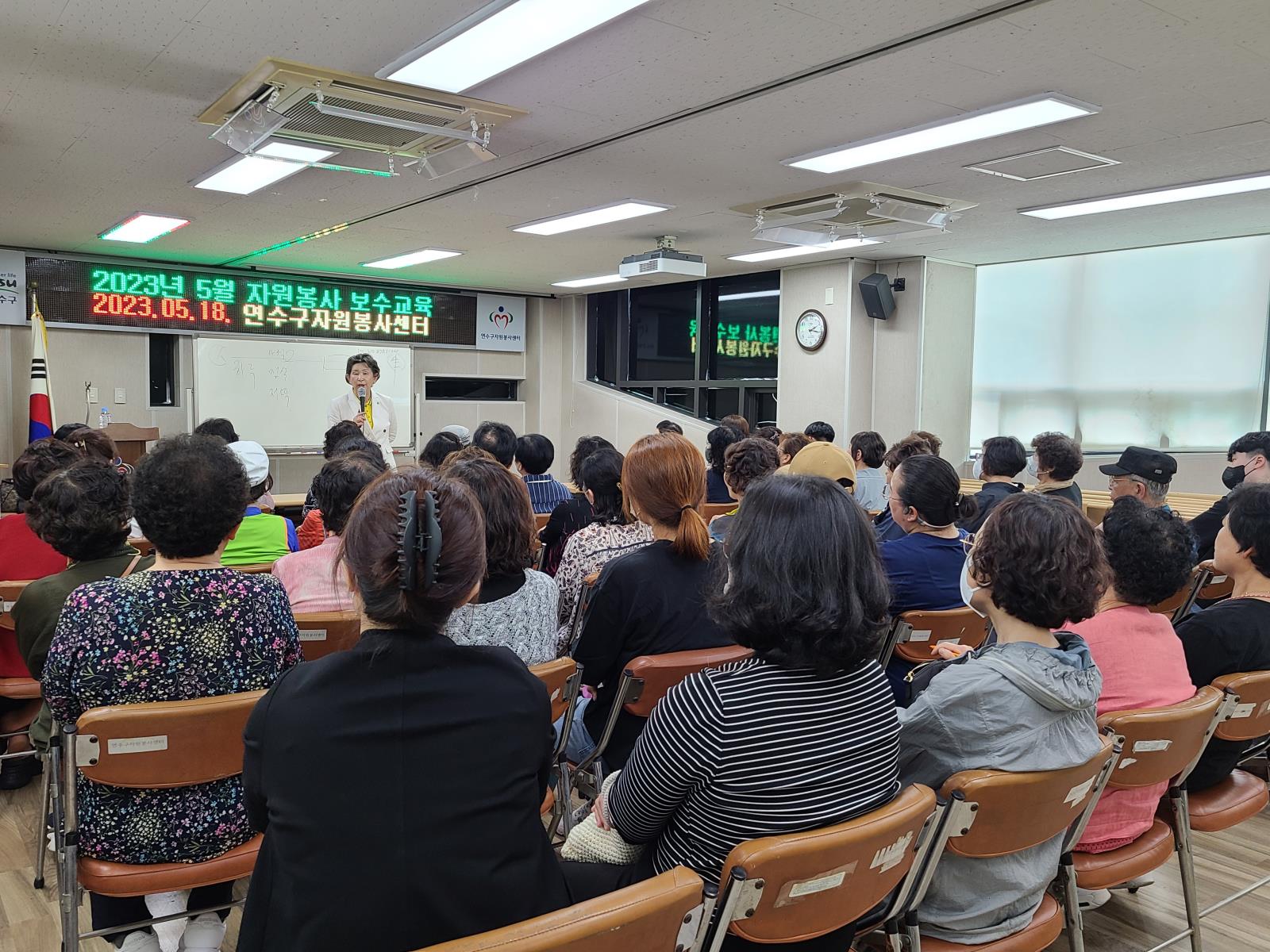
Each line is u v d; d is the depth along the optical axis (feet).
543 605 6.29
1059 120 12.33
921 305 24.58
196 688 5.00
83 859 5.17
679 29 9.52
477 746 3.26
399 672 3.25
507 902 3.23
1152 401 22.85
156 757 4.77
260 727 3.27
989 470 12.83
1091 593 4.56
